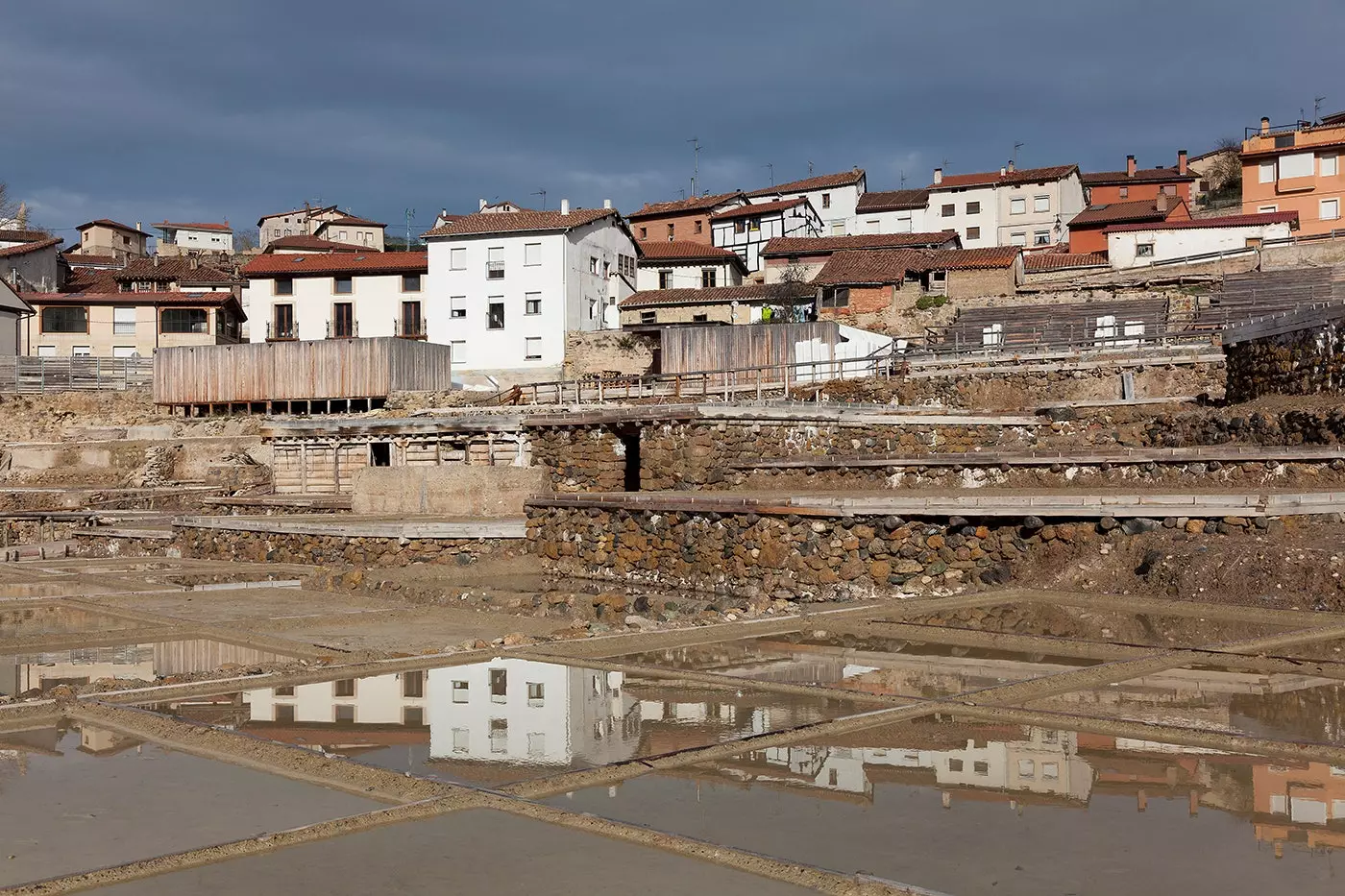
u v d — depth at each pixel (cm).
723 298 6756
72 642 1307
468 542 2327
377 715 851
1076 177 8912
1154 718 800
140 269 7925
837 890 485
